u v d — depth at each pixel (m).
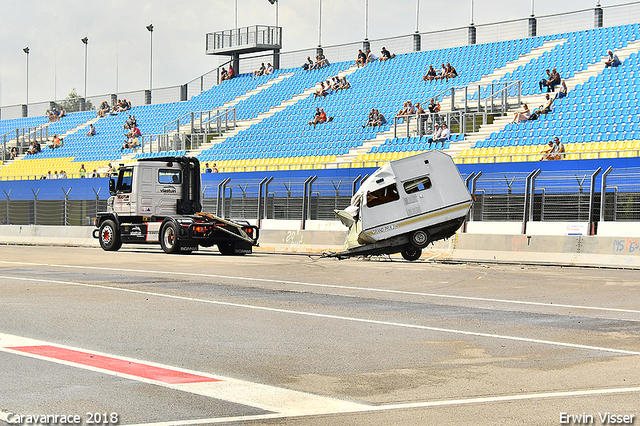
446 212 38.94
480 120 69.12
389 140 71.19
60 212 71.81
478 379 13.72
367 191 39.19
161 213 50.41
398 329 19.06
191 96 106.06
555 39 76.81
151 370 14.17
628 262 37.56
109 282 29.48
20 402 11.75
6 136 120.06
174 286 28.27
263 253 50.50
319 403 11.94
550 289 27.75
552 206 46.69
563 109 63.44
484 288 28.09
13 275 32.41
